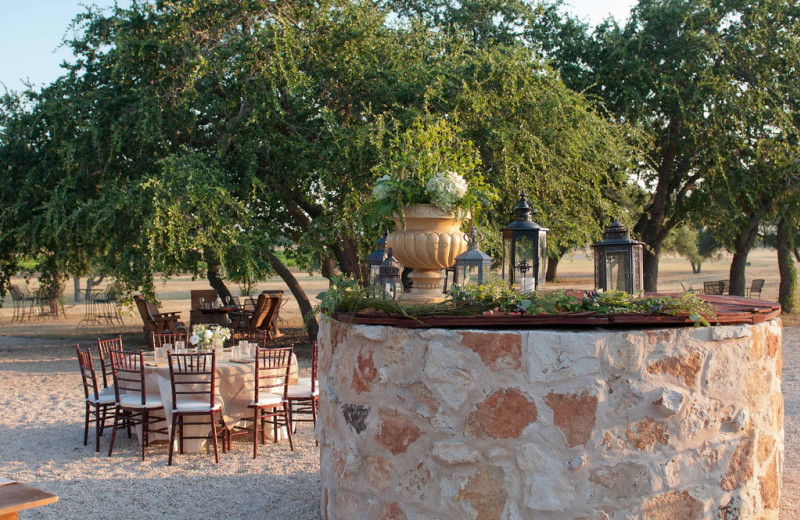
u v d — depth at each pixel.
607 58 15.90
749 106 15.41
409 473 3.13
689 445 3.03
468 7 15.38
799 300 21.77
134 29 11.26
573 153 10.80
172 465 5.55
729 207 16.66
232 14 11.25
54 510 4.51
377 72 11.38
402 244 3.88
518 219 4.34
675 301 3.04
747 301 4.06
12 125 11.71
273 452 5.96
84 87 11.55
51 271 13.12
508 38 15.49
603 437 2.91
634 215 18.38
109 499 4.72
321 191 11.13
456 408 3.00
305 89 10.87
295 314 22.48
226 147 10.84
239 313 14.29
